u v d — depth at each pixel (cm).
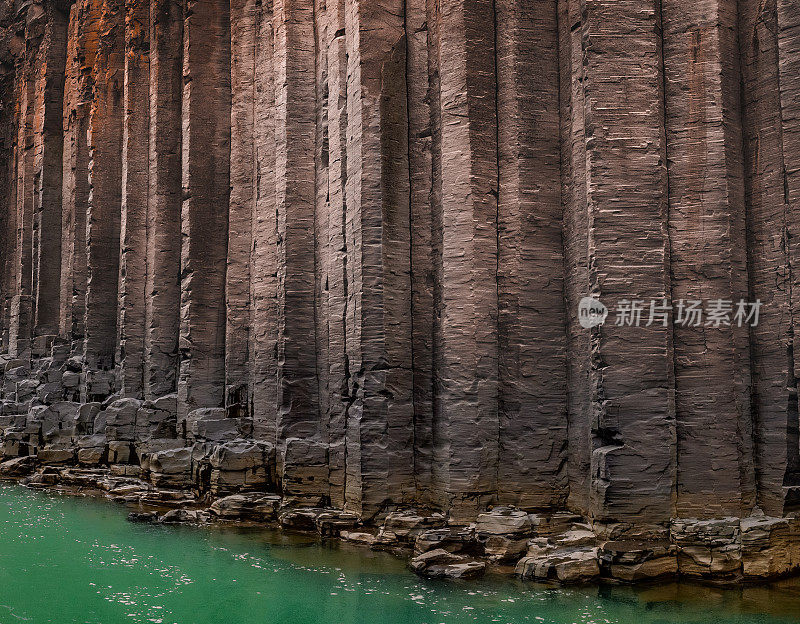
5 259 2248
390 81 1084
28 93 2106
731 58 909
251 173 1409
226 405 1367
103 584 832
